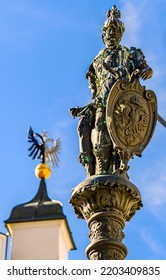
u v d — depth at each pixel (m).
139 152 9.55
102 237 9.22
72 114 10.02
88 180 9.42
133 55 10.16
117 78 9.84
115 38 10.33
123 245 9.19
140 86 9.70
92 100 9.90
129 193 9.41
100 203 9.35
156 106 9.73
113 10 10.53
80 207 9.56
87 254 9.24
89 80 10.21
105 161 9.62
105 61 10.10
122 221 9.42
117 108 9.55
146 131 9.63
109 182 9.32
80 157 9.80
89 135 9.86
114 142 9.47
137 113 9.57
